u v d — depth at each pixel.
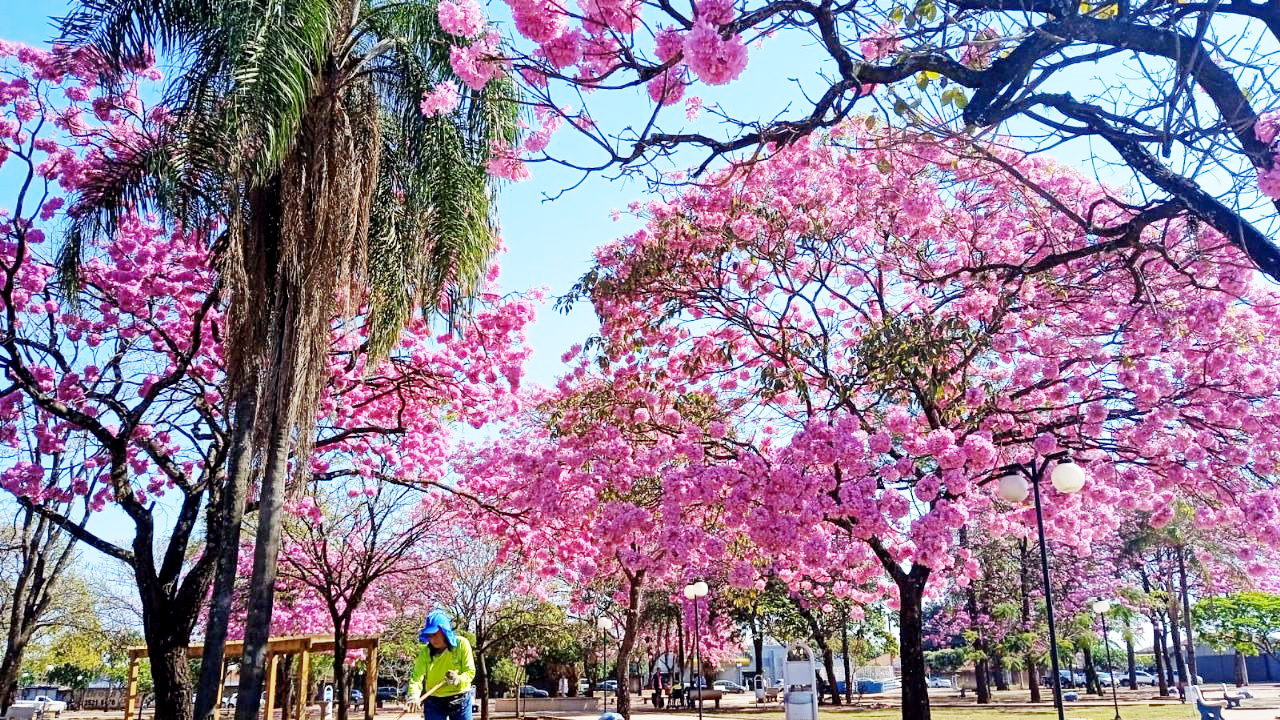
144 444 10.96
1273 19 3.55
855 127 8.42
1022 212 9.41
